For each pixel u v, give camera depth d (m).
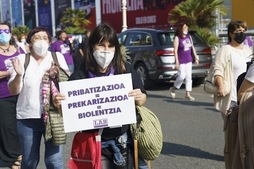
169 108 10.75
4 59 5.91
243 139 3.78
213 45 17.59
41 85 4.65
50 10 38.81
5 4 46.47
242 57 5.91
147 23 26.75
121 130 3.68
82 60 3.72
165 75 13.45
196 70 13.79
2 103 5.96
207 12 18.80
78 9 34.41
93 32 3.62
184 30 11.74
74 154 3.72
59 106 3.63
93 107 3.59
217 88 5.86
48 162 4.63
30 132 4.73
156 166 6.22
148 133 3.71
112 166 3.74
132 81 3.77
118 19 29.75
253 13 20.12
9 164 6.15
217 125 8.66
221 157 6.57
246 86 3.92
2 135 6.05
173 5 24.50
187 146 7.21
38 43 4.62
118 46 3.70
